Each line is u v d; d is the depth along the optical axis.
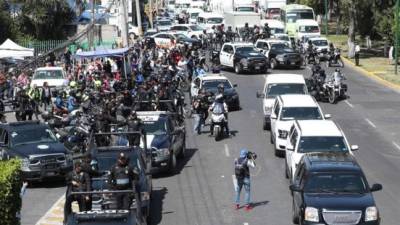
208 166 44.59
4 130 41.94
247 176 34.78
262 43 95.25
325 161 32.03
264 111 55.41
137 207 26.06
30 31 121.81
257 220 33.06
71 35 125.38
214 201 36.62
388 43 106.88
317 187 30.33
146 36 115.44
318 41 99.12
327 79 69.56
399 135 53.06
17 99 59.12
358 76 85.62
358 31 112.38
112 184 29.34
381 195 37.38
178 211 34.91
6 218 23.47
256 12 129.62
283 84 57.03
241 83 80.56
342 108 64.56
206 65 91.19
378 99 69.25
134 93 60.25
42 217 34.16
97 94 55.78
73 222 24.08
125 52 71.50
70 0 131.88
